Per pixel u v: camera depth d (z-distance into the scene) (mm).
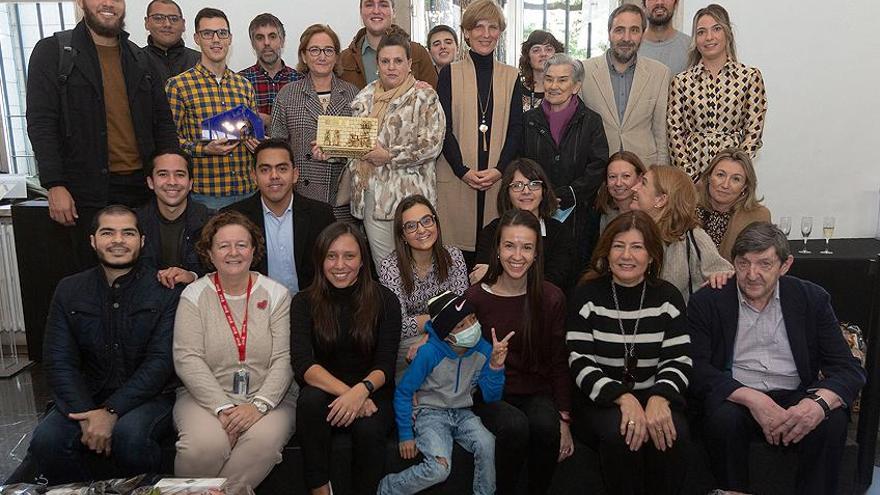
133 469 2615
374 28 4121
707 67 3689
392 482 2646
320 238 2715
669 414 2531
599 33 5262
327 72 3738
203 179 3650
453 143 3633
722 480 2682
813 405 2531
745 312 2779
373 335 2762
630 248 2666
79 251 3445
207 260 2842
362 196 3510
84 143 3312
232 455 2598
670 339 2732
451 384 2723
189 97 3664
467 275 3242
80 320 2754
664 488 2586
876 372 2875
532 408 2689
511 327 2805
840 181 4984
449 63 4168
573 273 3461
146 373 2730
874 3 4742
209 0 4922
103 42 3355
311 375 2666
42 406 3947
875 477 3100
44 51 3273
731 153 3324
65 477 2676
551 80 3486
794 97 4887
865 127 4910
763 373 2773
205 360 2756
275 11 4949
